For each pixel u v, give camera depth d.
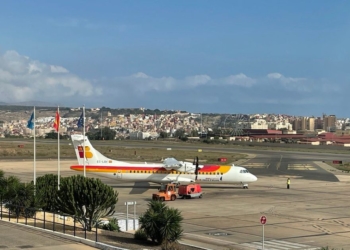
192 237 45.19
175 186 76.94
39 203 46.19
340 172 121.75
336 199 73.44
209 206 65.38
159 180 83.81
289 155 182.38
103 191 42.00
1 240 33.06
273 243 43.09
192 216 57.28
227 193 80.38
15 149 182.88
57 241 33.56
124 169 83.94
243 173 86.19
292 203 68.81
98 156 84.56
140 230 39.09
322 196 76.88
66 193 41.56
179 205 66.19
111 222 44.78
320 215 58.66
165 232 36.97
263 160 156.12
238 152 194.25
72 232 38.62
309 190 85.12
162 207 39.16
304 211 61.59
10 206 44.25
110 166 83.94
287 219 55.72
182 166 83.94
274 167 133.25
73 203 41.19
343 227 51.09
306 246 41.94
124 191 81.50
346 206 66.25
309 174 116.12
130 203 48.41
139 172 83.94
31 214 45.44
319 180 103.12
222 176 85.50
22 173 104.62
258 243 43.03
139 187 87.56
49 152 176.62
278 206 65.81
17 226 38.75
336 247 41.56
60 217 46.03
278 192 81.88
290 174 115.94
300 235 46.81
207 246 41.22
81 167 83.62
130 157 158.50
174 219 37.53
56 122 55.09
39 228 37.72
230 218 56.03
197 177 84.75
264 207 64.75
